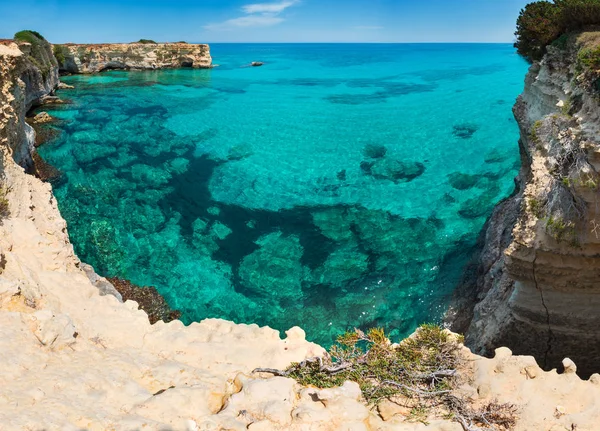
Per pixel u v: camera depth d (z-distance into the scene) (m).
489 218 18.36
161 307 15.12
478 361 6.43
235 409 5.25
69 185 23.59
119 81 55.41
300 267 17.81
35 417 4.31
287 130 34.09
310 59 108.25
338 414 5.25
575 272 9.80
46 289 7.89
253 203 22.86
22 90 22.00
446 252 18.25
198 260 18.23
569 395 5.59
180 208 22.19
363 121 36.44
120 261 17.89
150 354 6.48
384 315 15.38
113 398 5.14
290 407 5.34
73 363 5.71
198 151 29.67
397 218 21.14
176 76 62.06
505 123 33.72
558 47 12.42
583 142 8.68
